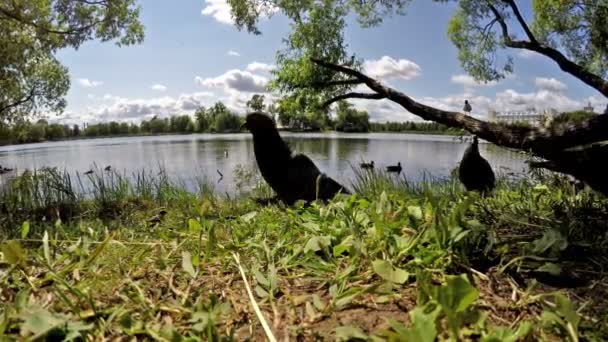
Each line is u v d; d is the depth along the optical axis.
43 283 1.13
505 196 2.61
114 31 12.00
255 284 1.16
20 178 5.86
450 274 1.17
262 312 0.99
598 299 1.06
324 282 1.15
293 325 0.92
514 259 1.19
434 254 1.18
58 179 5.93
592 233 1.58
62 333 0.82
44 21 11.72
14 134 16.58
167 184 6.43
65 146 47.88
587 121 3.31
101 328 0.88
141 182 6.50
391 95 5.24
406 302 1.01
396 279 1.00
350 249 1.25
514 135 3.83
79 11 11.55
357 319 0.94
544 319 0.83
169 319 0.91
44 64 15.26
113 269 1.25
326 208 1.81
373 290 0.99
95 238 1.62
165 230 1.83
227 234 1.68
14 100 14.72
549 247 1.31
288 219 1.81
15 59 12.58
